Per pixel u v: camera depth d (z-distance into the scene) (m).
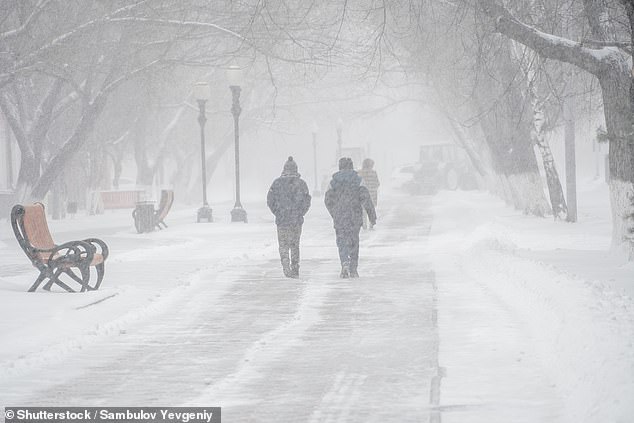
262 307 39.31
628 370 19.50
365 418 20.80
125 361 28.03
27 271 55.47
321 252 65.44
